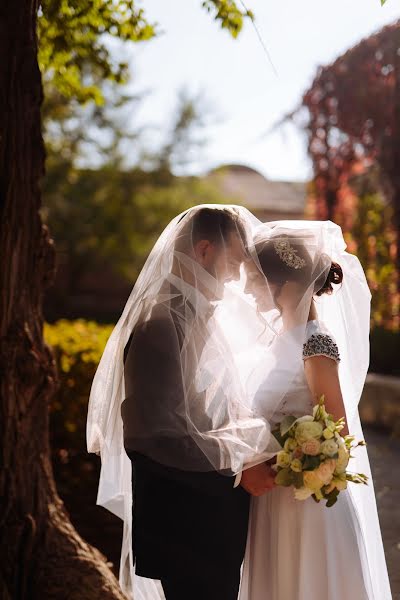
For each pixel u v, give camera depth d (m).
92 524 5.14
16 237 3.14
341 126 9.36
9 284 3.13
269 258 2.63
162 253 2.59
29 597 3.05
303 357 2.58
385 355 10.23
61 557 3.12
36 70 3.21
